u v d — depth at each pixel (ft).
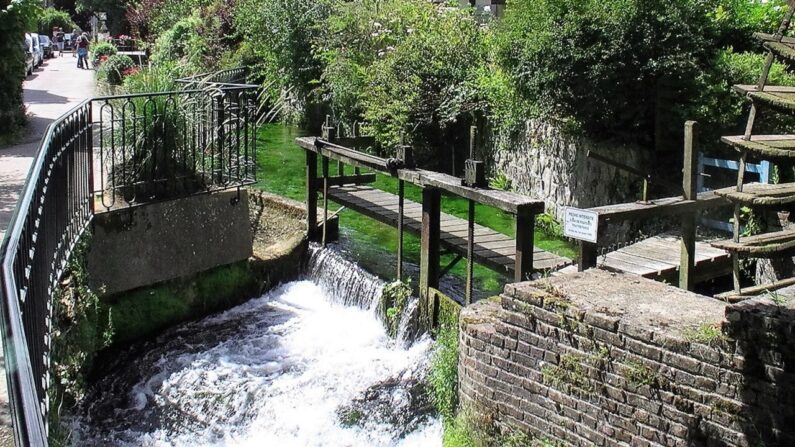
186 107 24.80
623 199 31.55
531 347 16.70
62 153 18.48
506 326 17.16
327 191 30.25
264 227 31.83
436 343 21.79
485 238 25.50
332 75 50.78
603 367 15.40
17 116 38.88
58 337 17.13
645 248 24.03
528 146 37.42
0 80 37.96
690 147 20.40
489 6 56.34
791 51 19.15
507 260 22.84
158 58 72.18
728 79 29.12
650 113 30.48
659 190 30.37
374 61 48.37
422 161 42.98
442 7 50.39
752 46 31.99
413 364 22.44
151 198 23.61
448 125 42.63
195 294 25.21
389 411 20.68
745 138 20.01
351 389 21.67
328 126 29.96
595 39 29.76
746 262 23.81
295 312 26.58
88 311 20.25
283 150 49.60
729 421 13.75
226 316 25.89
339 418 20.57
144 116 23.16
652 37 29.14
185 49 71.97
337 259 28.12
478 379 17.85
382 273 27.53
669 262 22.26
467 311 18.92
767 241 19.76
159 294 24.13
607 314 15.33
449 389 19.65
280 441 19.97
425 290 24.14
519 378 17.01
